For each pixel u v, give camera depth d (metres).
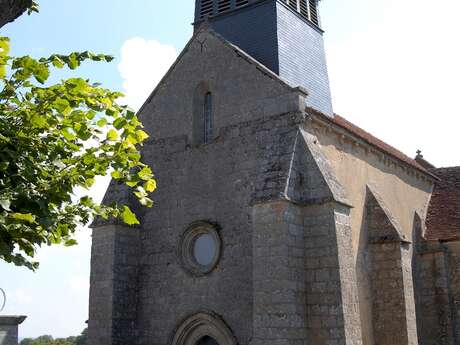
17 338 15.30
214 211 18.66
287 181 16.20
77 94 8.52
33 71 8.25
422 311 23.69
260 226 16.06
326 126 18.83
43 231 8.51
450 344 22.78
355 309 15.85
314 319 15.66
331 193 16.17
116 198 20.00
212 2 23.59
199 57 20.45
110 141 9.12
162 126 20.73
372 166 22.16
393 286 19.48
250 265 17.31
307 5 23.88
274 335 15.12
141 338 19.09
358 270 19.39
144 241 19.92
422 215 26.34
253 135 18.33
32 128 8.52
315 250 16.06
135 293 19.50
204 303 18.03
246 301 17.11
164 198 19.94
